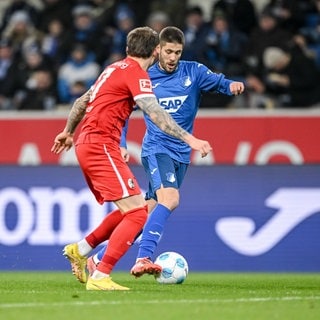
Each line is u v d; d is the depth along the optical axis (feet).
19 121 176.24
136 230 91.81
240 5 196.24
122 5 203.31
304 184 152.87
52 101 194.59
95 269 95.09
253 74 186.50
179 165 107.45
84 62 194.70
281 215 152.97
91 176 91.81
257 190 153.58
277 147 170.19
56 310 73.51
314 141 169.58
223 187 153.99
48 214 154.10
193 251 153.17
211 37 189.37
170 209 103.04
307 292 95.14
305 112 169.89
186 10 200.44
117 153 91.50
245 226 153.07
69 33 199.82
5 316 69.72
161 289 94.99
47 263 153.07
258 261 152.46
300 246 152.15
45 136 175.42
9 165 155.63
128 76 90.84
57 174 154.51
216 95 186.19
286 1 193.77
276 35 187.42
